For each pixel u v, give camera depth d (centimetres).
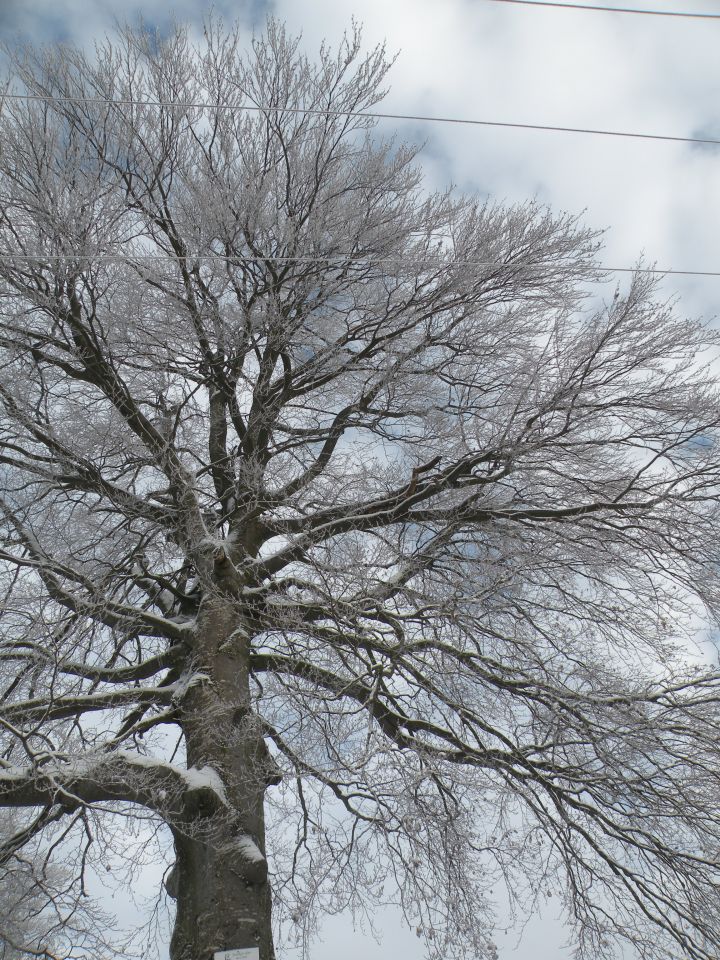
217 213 1101
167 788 929
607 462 1177
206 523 1213
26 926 1077
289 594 1105
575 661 1107
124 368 1181
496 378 1222
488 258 1177
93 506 1131
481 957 1038
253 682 1138
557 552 1120
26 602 1029
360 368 1199
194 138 1162
